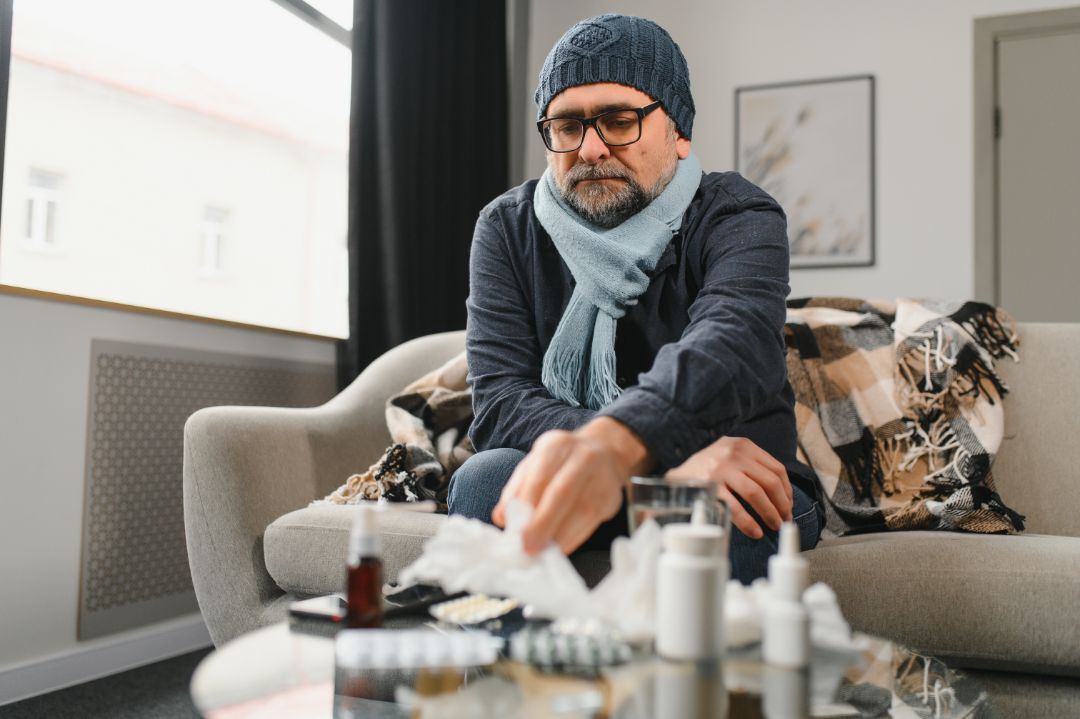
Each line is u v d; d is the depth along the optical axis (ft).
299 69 8.99
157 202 7.75
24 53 6.60
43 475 5.67
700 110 10.88
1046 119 9.90
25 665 5.55
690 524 1.99
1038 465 5.23
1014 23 9.99
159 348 6.52
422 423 5.46
